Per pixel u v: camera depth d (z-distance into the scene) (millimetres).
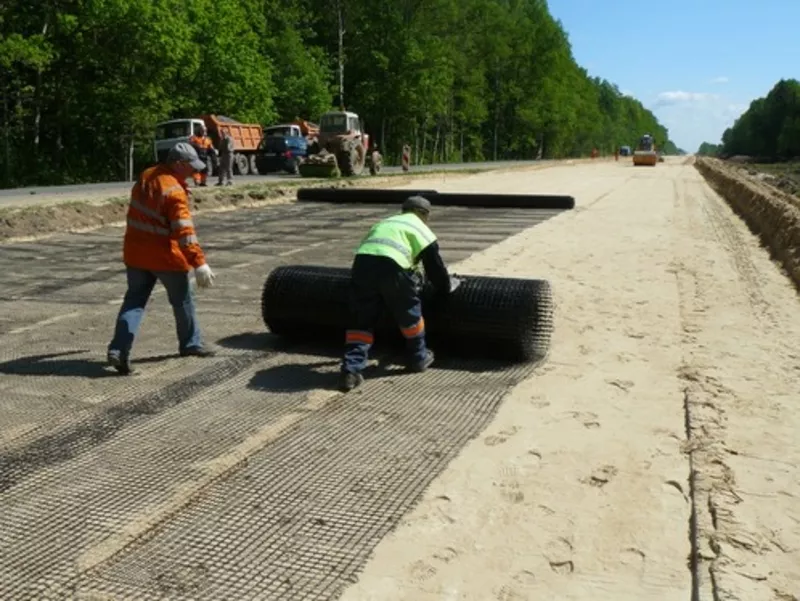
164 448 4234
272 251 11609
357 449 4273
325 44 56469
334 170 28234
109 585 2986
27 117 34375
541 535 3402
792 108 130375
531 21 89562
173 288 5680
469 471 4016
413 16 58094
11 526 3412
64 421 4590
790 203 15828
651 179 38062
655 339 6711
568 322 7285
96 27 32156
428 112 60219
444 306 5887
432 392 5238
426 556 3225
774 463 4121
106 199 16219
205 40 38688
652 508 3646
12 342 6309
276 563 3158
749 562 3152
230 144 22781
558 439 4453
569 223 15680
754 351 6348
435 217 16531
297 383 5367
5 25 31125
